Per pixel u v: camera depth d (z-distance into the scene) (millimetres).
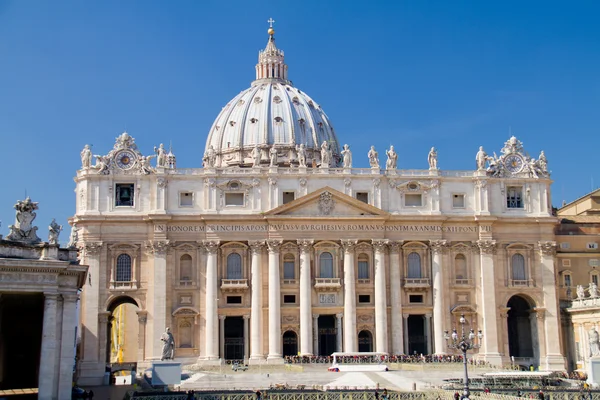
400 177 119312
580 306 115750
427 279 118000
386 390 70500
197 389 83812
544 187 122312
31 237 59406
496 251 119750
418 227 118375
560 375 100312
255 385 88500
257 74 198625
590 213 133625
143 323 113312
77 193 116875
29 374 72562
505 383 84375
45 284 57719
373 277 117375
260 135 180750
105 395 86438
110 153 116000
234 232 115562
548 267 119875
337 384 83312
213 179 116562
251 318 114375
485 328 116750
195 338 113812
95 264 113000
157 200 115125
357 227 117062
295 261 116812
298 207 116188
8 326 71875
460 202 120750
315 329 115438
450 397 69000
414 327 121562
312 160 169500
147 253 114688
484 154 121625
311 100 194750
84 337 110938
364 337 118438
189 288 114562
